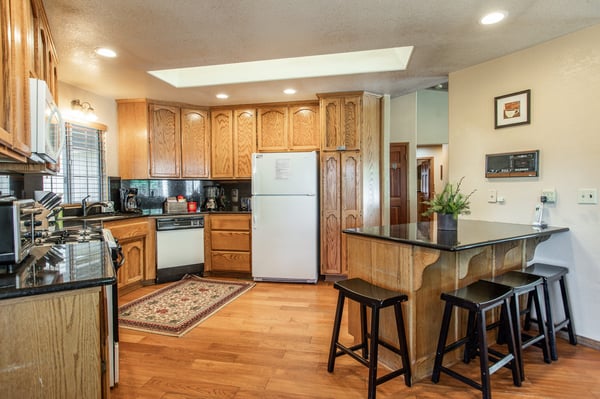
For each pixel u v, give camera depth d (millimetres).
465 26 2264
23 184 2750
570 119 2424
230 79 3465
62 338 1105
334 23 2201
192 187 4629
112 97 3926
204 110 4367
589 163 2344
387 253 2074
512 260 2504
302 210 3898
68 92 3438
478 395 1834
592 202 2332
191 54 2697
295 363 2166
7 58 1182
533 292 2262
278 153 3936
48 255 1534
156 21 2164
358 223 3875
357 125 3826
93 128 3711
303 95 3924
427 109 6621
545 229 2363
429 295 2045
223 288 3729
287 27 2264
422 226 2537
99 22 2162
